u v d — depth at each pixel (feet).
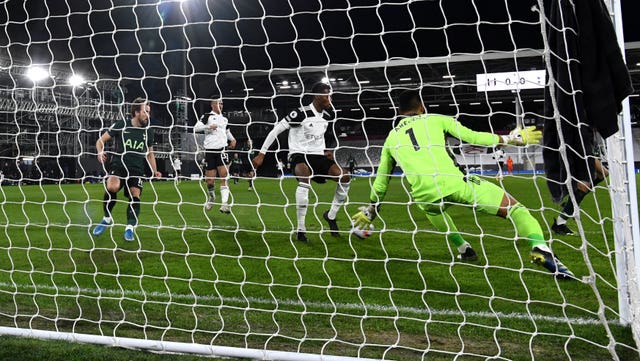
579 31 7.50
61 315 9.64
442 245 16.31
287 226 21.72
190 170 83.15
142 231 20.31
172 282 11.97
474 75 84.64
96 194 44.93
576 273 12.21
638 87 99.76
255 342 8.17
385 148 11.75
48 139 74.69
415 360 7.32
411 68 83.25
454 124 11.28
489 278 11.75
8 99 67.31
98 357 7.52
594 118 7.41
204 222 23.26
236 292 10.97
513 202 10.48
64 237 19.20
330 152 17.69
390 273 12.43
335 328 8.70
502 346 7.76
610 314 9.07
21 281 12.30
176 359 7.44
